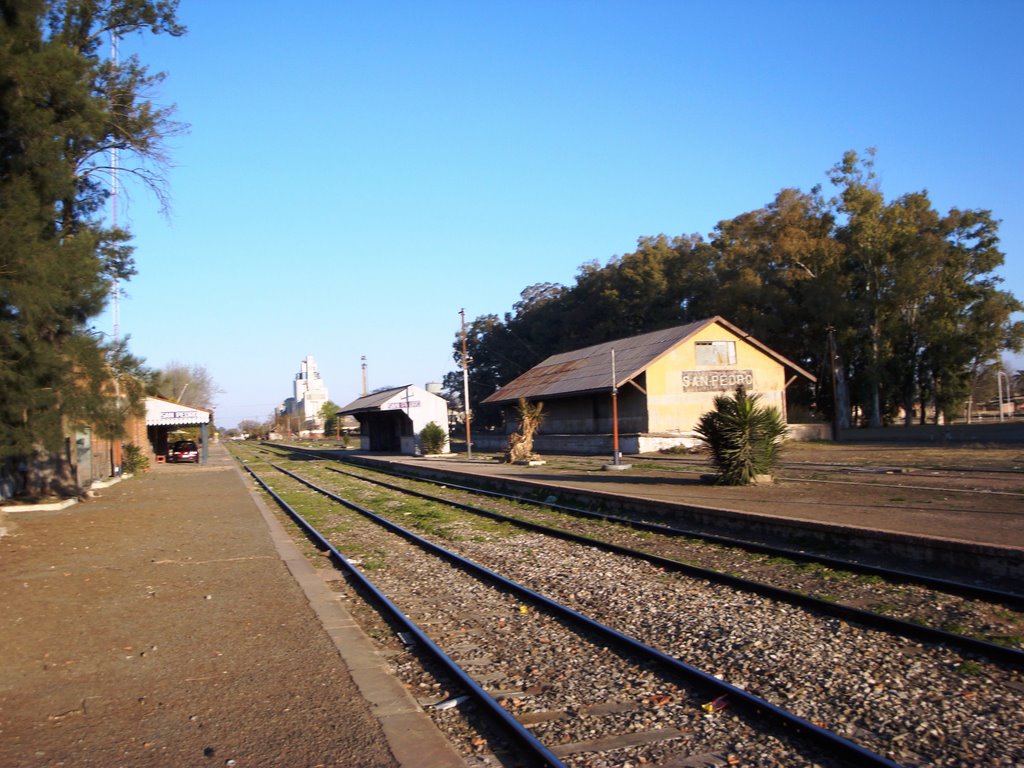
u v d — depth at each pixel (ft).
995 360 169.48
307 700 20.06
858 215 161.58
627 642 24.11
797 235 161.99
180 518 64.23
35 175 55.26
